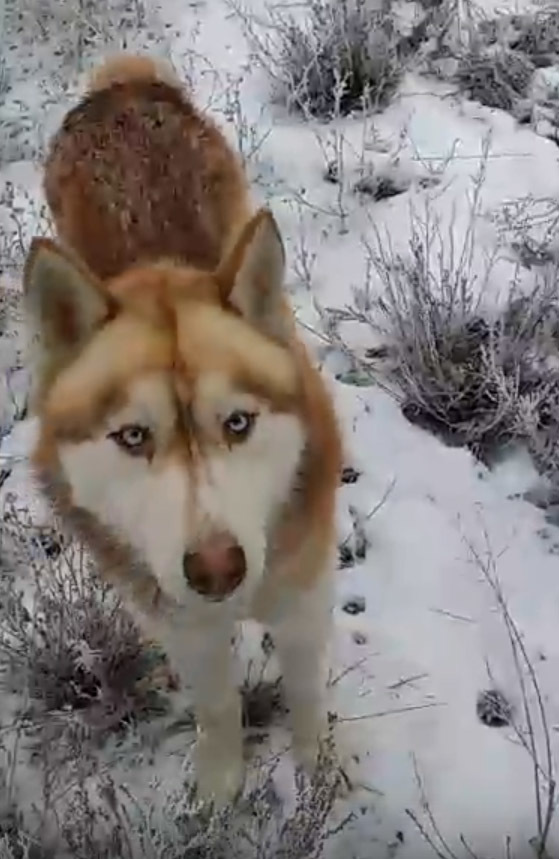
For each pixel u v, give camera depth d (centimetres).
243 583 66
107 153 96
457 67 153
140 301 71
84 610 89
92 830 79
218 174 96
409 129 145
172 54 162
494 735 87
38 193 138
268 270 71
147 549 67
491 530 100
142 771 87
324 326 119
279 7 167
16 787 85
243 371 68
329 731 86
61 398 70
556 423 106
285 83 150
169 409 67
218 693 82
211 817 78
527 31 156
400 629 94
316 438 73
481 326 113
